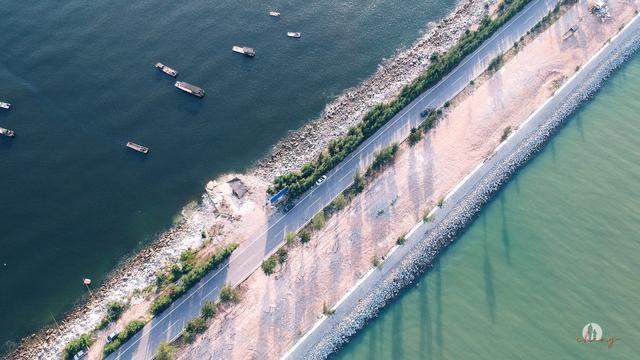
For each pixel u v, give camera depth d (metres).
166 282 128.50
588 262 138.25
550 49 171.25
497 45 169.25
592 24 178.12
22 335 124.69
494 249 139.12
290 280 128.25
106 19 174.00
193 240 136.00
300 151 152.12
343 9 182.00
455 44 173.88
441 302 131.12
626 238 142.00
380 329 127.06
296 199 139.50
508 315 130.12
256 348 120.56
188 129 154.75
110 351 118.62
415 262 134.62
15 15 172.75
